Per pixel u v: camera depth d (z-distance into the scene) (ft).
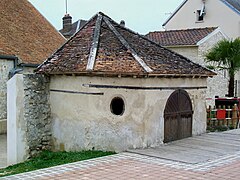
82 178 22.86
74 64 32.99
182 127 34.83
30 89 34.47
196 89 36.42
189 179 22.29
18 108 33.63
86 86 32.48
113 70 30.37
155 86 31.27
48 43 68.18
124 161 26.84
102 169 24.82
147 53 34.55
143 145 30.60
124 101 31.01
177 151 29.58
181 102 34.50
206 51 66.80
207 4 97.76
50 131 36.04
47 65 35.37
